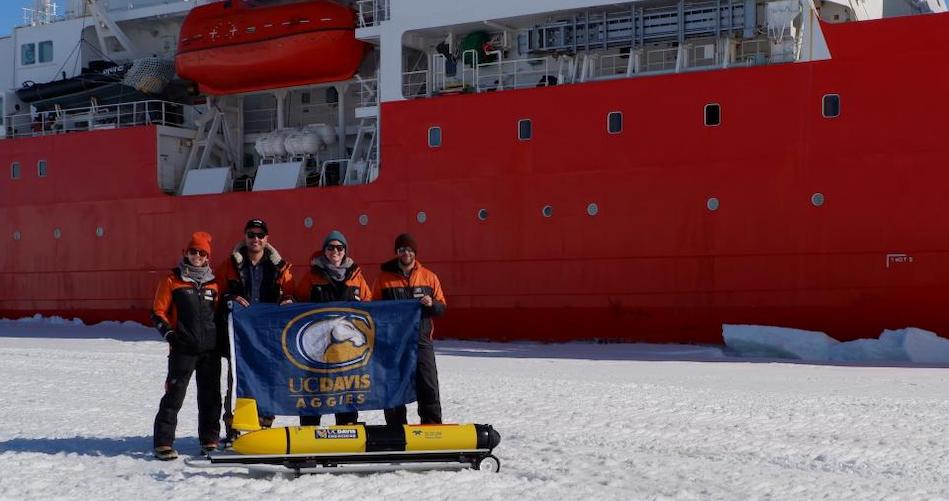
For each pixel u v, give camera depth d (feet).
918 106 54.90
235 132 86.28
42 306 87.86
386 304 24.75
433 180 68.03
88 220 85.20
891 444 26.32
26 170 88.79
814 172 57.00
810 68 57.06
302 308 24.53
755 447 25.90
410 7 70.44
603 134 62.28
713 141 59.31
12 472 22.00
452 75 71.15
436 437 22.62
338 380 24.44
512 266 65.31
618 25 62.64
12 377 44.29
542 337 65.05
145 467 22.98
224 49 78.84
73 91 88.84
